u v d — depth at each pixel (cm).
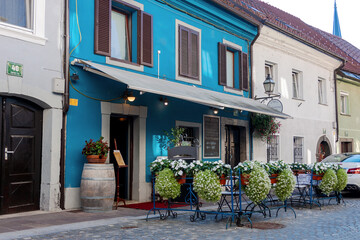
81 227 652
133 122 1025
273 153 1546
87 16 897
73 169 842
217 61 1302
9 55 739
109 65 933
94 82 898
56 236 585
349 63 2267
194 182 700
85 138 871
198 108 1205
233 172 709
